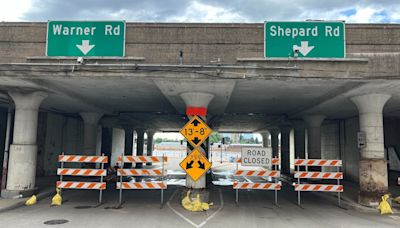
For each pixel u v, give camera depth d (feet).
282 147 125.70
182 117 99.81
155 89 53.93
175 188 65.67
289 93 55.36
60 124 93.91
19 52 41.88
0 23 42.32
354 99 50.57
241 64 40.55
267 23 40.81
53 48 41.34
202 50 40.83
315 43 40.37
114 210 41.22
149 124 131.34
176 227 32.53
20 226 32.27
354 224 35.55
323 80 40.91
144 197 52.44
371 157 47.83
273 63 40.40
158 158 45.06
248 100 64.59
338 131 97.96
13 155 49.80
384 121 83.71
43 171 84.02
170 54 40.98
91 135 85.35
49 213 38.99
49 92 53.62
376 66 40.16
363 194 47.32
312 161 47.70
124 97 63.87
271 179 95.09
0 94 54.49
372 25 40.78
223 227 32.99
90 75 41.04
